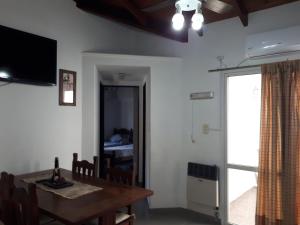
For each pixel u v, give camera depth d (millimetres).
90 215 1614
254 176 3162
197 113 3662
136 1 3225
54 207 1738
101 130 4660
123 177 2404
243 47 3234
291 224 2650
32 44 2803
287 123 2719
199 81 3648
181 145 3824
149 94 3795
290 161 2672
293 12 2885
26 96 2801
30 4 2842
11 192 1663
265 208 2832
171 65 3814
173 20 2043
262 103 2900
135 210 3691
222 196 3363
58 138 3123
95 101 3598
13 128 2684
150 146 3725
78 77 3398
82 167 2709
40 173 2713
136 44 4391
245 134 3256
